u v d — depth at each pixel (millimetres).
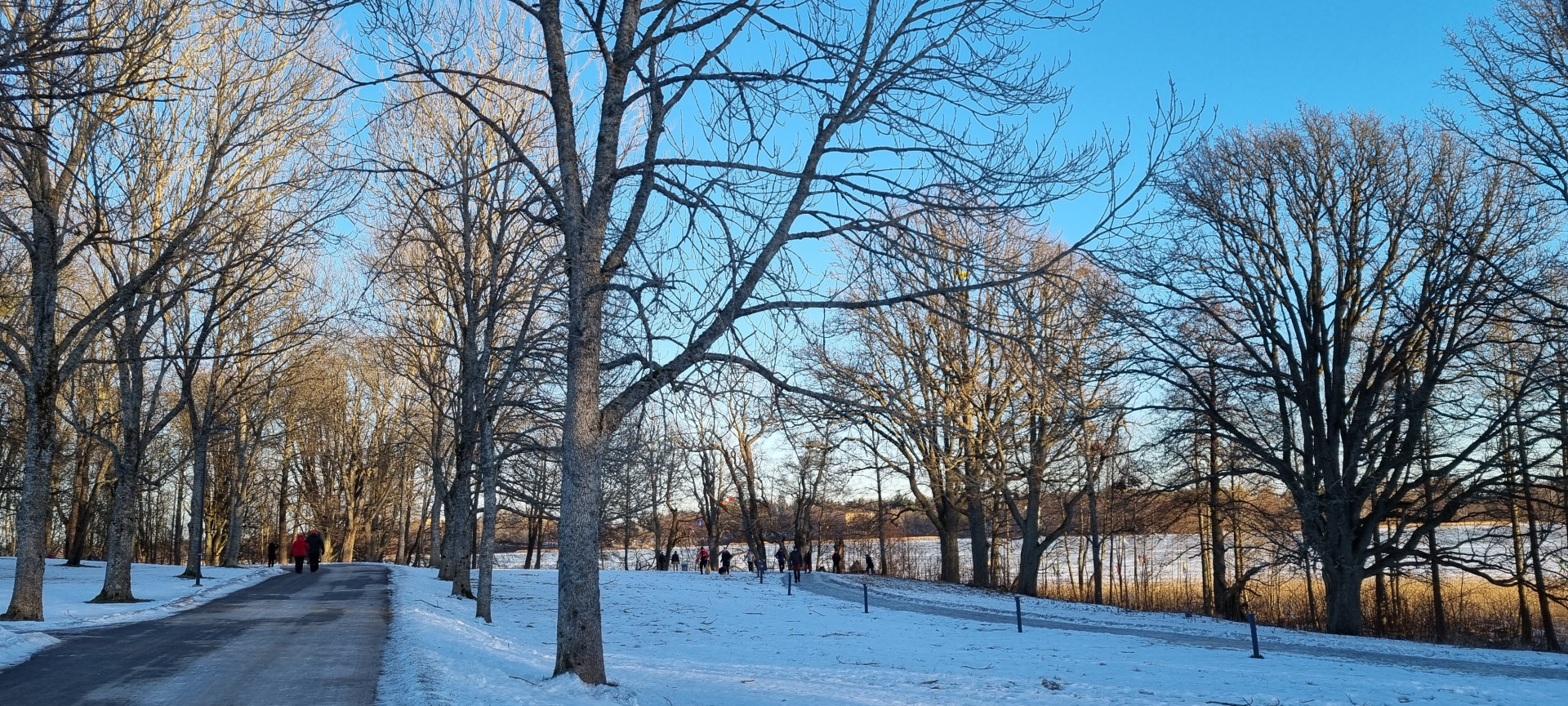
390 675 11461
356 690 10375
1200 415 31266
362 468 61875
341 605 21844
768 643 20781
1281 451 31500
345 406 59812
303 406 51312
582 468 11070
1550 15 22594
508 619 23500
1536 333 25766
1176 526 48375
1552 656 22078
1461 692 14555
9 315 24938
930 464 18953
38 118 11203
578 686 10516
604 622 24828
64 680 11023
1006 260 10398
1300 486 28984
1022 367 11000
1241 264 29953
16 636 13797
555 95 11531
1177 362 28500
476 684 10469
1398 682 15719
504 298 24312
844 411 10781
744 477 64938
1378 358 29125
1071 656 19219
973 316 10500
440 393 31547
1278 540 35281
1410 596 44781
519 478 33719
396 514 73062
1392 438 28578
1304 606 43750
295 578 34500
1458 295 26922
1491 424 27969
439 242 18328
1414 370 29547
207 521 64250
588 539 11125
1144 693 13922
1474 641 33750
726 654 18453
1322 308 29922
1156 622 30156
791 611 29812
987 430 15211
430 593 27672
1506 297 24062
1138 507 37500
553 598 30766
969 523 50844
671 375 10758
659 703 10961
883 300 10461
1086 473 38844
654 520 68812
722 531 75125
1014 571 67500
